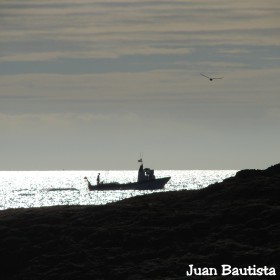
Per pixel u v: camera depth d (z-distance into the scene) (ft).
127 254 411.75
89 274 390.01
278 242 402.52
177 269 384.27
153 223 456.04
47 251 428.15
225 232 426.51
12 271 414.21
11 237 449.89
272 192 485.56
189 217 457.68
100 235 439.63
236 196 490.08
